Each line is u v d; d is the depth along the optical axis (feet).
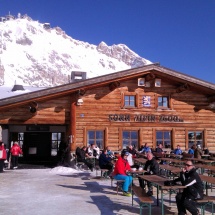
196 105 68.80
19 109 61.57
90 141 64.23
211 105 68.49
